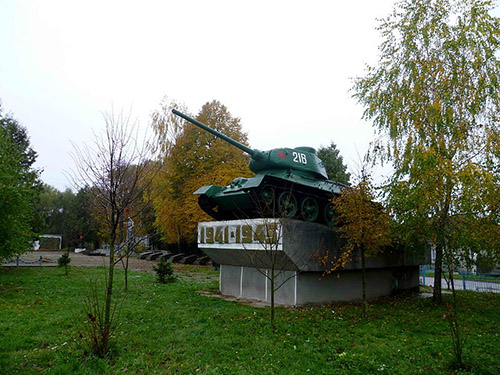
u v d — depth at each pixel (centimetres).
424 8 1372
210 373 591
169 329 841
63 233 5403
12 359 630
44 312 970
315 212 1452
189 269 2530
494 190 844
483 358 683
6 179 1557
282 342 753
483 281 2236
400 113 1326
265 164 1385
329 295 1292
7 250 1659
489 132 1121
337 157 3706
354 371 610
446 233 852
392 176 1320
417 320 1020
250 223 1220
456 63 1257
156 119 3003
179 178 2936
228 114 3119
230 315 983
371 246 1070
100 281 1600
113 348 670
